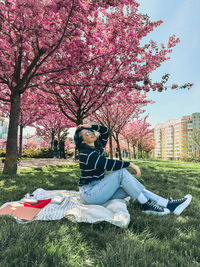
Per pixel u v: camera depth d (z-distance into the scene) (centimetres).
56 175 695
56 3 518
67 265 149
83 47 709
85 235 207
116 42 786
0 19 541
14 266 144
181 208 277
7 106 1725
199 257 168
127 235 202
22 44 682
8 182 534
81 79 902
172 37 914
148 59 896
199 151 6209
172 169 1165
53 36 612
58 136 2586
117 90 927
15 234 187
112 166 262
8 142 739
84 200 270
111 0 567
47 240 179
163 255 167
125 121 2056
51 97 1230
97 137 299
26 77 745
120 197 285
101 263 153
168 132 14900
